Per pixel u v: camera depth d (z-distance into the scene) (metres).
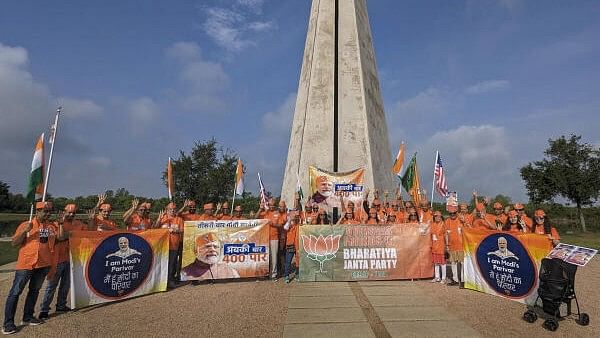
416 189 14.00
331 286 8.94
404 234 9.65
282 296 8.01
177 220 9.44
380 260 9.54
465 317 6.55
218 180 24.34
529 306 7.25
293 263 10.81
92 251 7.44
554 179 28.41
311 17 18.03
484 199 10.31
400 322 6.26
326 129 15.41
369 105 16.02
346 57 16.12
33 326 6.29
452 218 9.34
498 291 7.87
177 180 24.55
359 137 15.20
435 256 9.38
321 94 15.78
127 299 7.89
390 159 16.97
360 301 7.57
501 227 9.45
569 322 6.39
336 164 15.30
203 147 25.03
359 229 9.60
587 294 8.32
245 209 25.81
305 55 17.77
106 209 8.41
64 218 7.17
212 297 8.00
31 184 7.46
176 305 7.42
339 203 12.34
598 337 5.73
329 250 9.52
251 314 6.76
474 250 8.43
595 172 27.86
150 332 5.92
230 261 9.38
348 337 5.59
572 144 28.84
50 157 7.86
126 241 7.97
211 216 10.40
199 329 6.02
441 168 12.71
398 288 8.70
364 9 18.25
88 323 6.40
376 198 13.23
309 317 6.55
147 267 8.28
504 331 5.90
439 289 8.62
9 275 10.75
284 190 16.06
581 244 18.80
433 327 6.02
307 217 10.79
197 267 9.22
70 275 7.10
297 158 15.62
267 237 9.59
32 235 6.36
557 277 6.22
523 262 7.48
